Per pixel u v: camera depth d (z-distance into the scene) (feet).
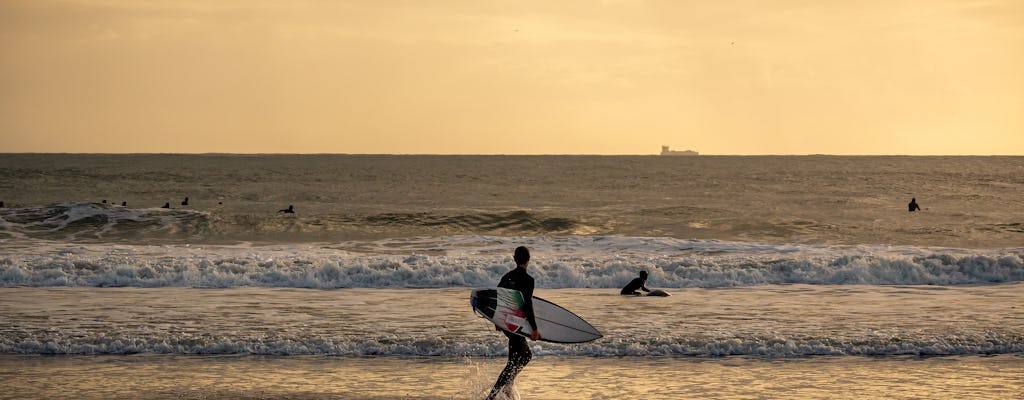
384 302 75.20
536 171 487.20
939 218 195.00
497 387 41.09
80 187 325.01
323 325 61.98
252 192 298.97
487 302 41.42
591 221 165.17
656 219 173.47
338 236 139.03
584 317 66.54
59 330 58.44
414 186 344.08
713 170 503.61
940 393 43.68
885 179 392.06
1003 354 53.11
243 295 79.56
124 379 46.06
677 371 48.83
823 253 109.60
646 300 77.71
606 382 46.16
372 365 50.21
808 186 344.08
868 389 44.55
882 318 65.51
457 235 139.33
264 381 45.96
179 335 56.90
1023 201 259.39
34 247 113.29
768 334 58.13
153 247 115.55
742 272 91.97
